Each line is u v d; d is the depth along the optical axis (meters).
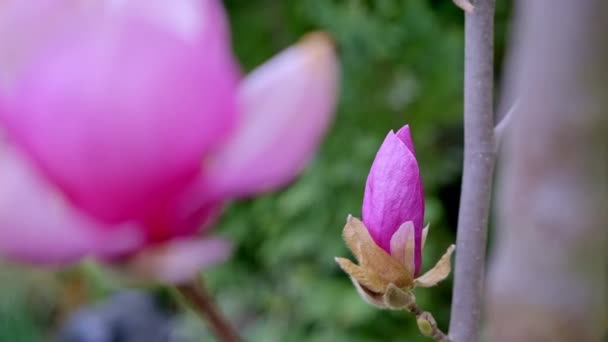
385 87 1.44
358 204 1.46
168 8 0.36
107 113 0.35
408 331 1.44
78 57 0.35
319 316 1.47
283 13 1.53
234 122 0.37
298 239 1.50
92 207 0.36
